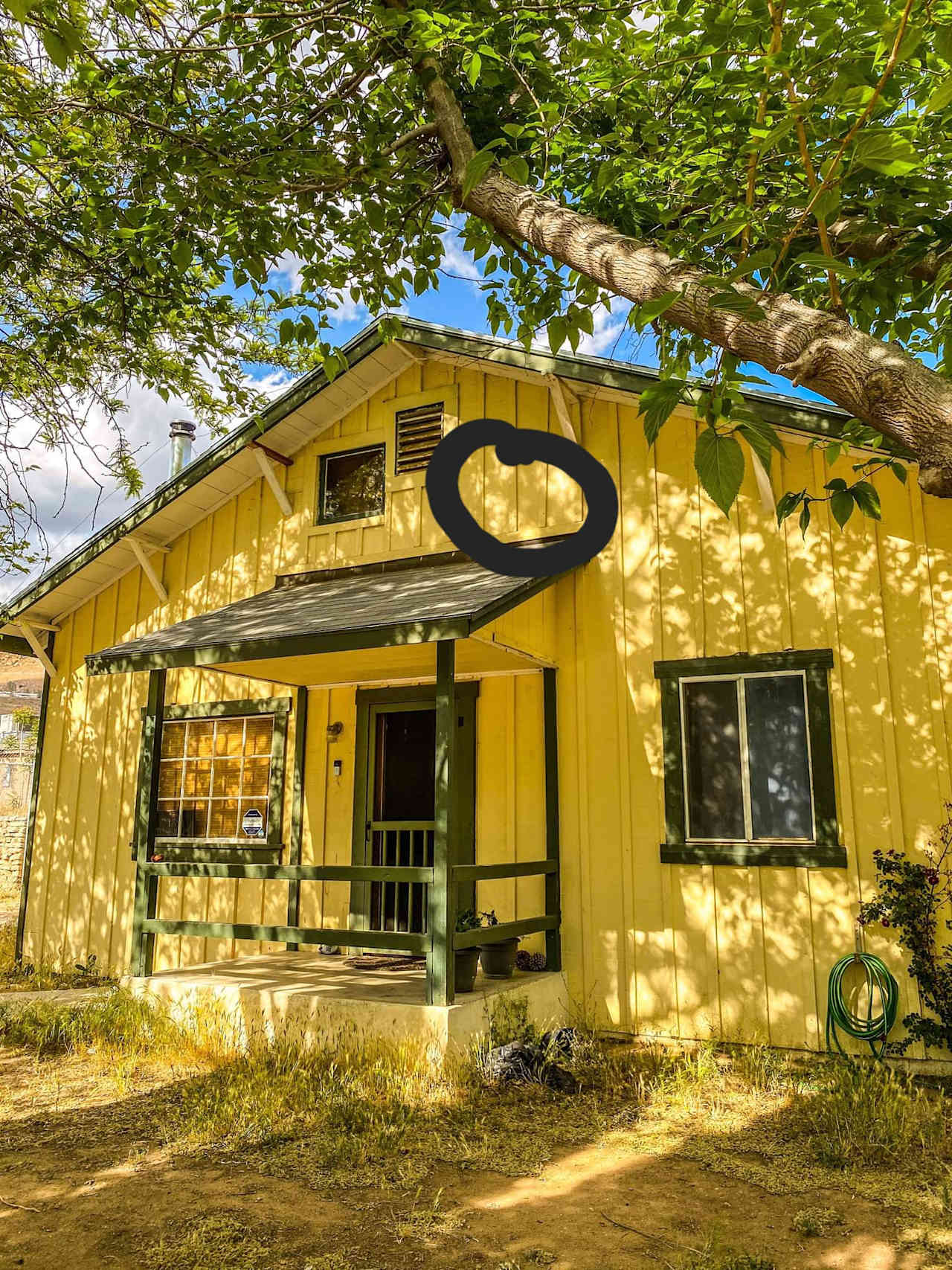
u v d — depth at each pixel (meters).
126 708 11.27
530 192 3.79
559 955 8.22
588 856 8.33
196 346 6.64
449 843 6.95
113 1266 3.98
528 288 5.29
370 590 9.00
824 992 7.18
